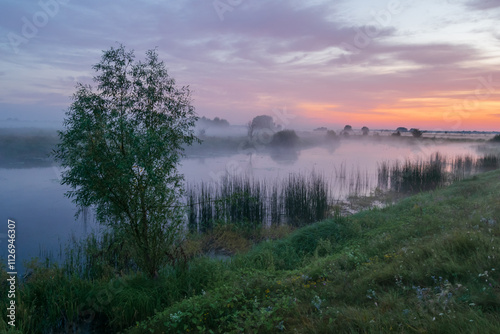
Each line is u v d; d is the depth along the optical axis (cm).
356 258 717
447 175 2436
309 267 770
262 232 1347
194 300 602
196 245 1187
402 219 1091
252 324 439
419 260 574
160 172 746
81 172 682
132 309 659
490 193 1202
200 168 3228
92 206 1661
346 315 405
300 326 412
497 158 3169
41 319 642
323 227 1122
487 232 627
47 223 1393
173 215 806
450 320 337
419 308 385
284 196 1728
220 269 833
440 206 1147
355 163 3706
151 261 784
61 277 772
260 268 895
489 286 406
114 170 713
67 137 695
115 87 748
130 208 757
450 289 422
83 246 1077
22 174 2619
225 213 1405
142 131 741
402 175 2362
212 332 452
